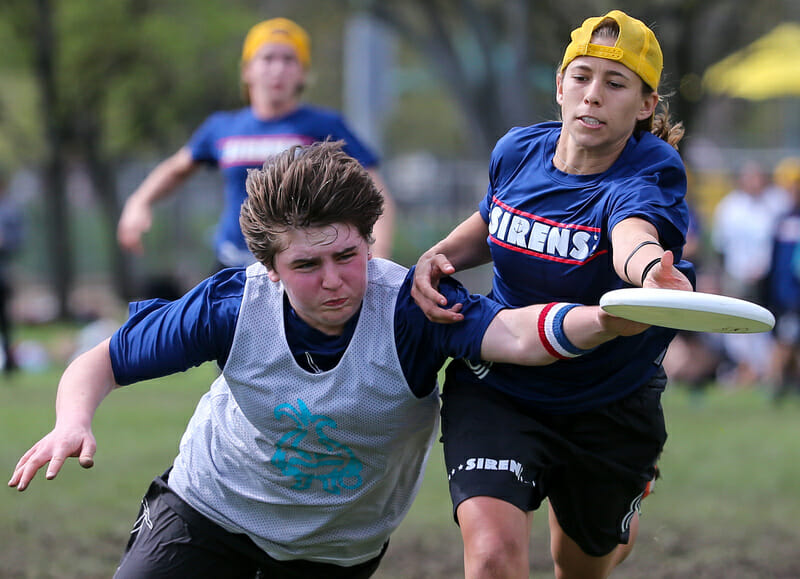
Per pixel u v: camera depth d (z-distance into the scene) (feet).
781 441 94.94
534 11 169.17
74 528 64.49
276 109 73.46
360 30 202.69
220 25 221.05
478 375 38.52
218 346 35.32
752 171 149.28
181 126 240.73
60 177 215.10
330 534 37.45
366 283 34.22
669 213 34.53
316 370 35.04
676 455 88.48
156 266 237.04
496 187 39.32
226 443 37.01
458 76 190.39
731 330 29.96
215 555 37.47
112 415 101.55
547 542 65.98
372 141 204.23
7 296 136.05
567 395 37.93
